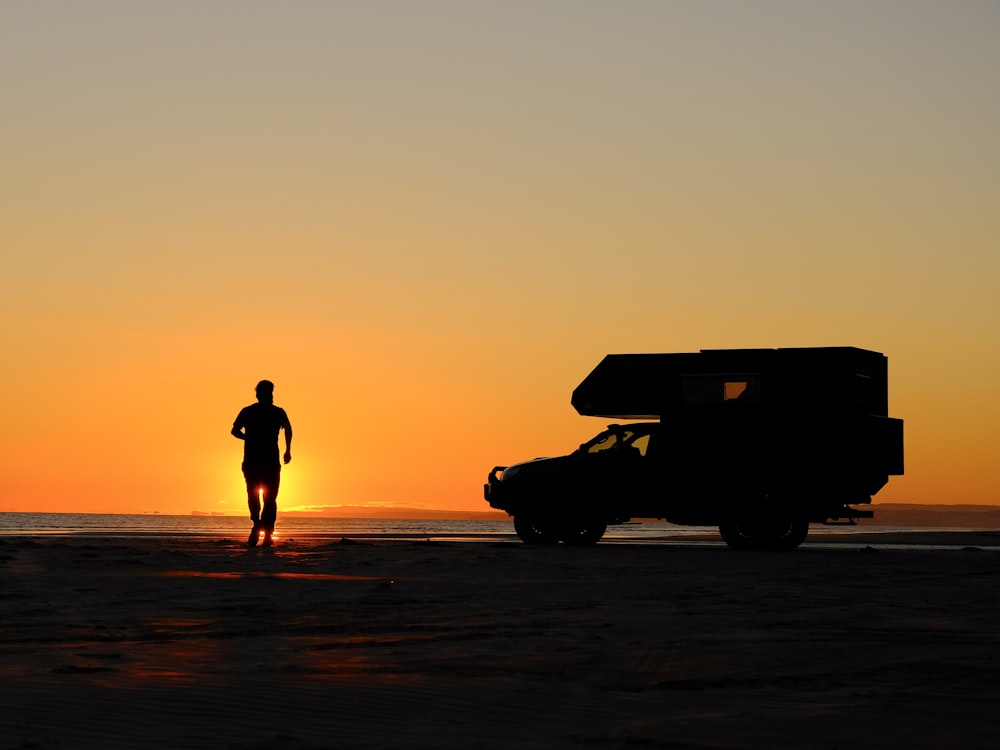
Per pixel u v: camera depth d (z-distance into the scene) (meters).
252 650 9.95
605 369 29.61
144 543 25.12
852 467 27.59
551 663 9.30
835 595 14.90
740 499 27.83
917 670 8.91
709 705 7.61
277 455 24.52
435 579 16.88
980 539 35.66
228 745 6.38
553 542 29.62
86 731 6.67
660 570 19.11
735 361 28.47
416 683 8.37
